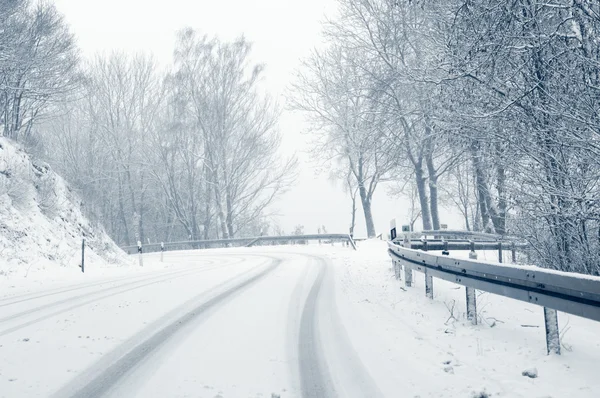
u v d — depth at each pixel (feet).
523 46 35.37
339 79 110.63
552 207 37.11
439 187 130.11
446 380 17.57
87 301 37.09
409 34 75.05
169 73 155.53
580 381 16.69
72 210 85.10
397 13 80.07
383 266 60.34
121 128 157.99
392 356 20.85
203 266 72.38
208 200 164.25
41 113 96.32
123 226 170.91
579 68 34.35
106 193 156.66
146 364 20.04
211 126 158.71
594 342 21.54
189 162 163.02
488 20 35.04
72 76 87.86
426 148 97.96
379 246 103.09
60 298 39.24
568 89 34.42
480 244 67.51
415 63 66.13
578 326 24.98
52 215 77.15
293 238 126.00
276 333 25.48
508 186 40.16
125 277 58.13
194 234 164.66
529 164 37.70
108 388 17.16
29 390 16.93
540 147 36.91
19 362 20.38
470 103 41.45
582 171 35.42
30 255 64.85
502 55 36.19
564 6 32.89
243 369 19.35
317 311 31.50
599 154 33.27
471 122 42.19
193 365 19.89
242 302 35.29
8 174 71.10
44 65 81.35
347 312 31.04
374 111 88.02
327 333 25.35
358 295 38.11
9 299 39.70
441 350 21.43
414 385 17.17
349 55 98.94
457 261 26.78
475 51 35.96
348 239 113.29
